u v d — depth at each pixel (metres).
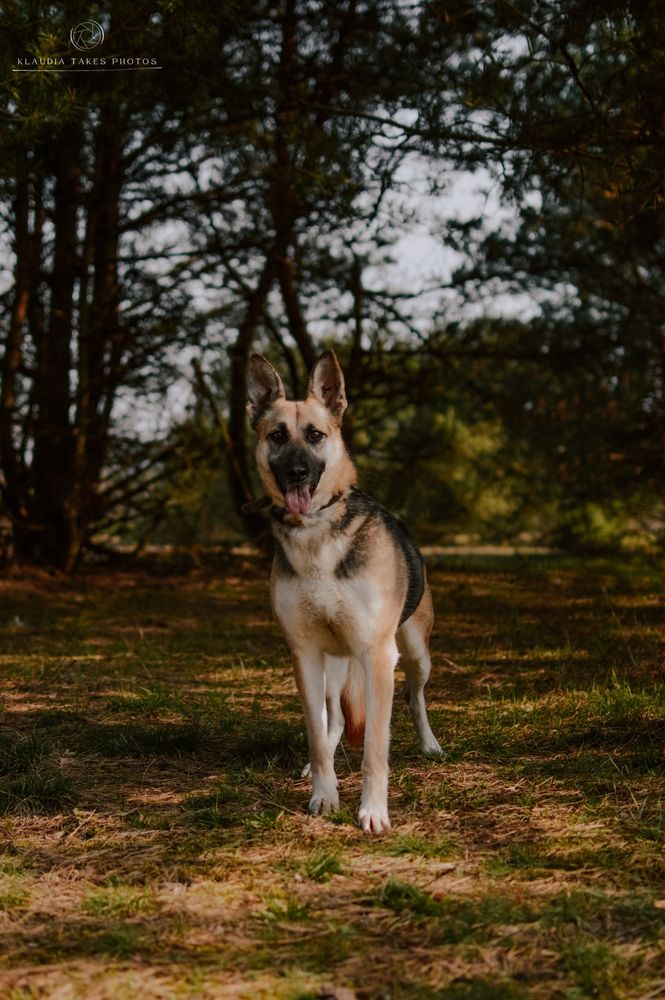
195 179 12.98
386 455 17.69
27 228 13.57
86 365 14.16
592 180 7.14
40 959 2.77
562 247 13.17
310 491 4.23
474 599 12.27
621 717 5.29
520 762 4.68
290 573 4.25
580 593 12.93
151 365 14.87
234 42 9.07
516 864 3.42
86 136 12.54
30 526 14.30
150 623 10.34
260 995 2.56
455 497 18.77
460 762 4.77
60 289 14.62
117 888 3.26
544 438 16.83
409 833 3.83
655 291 14.66
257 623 10.40
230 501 19.14
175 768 4.81
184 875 3.38
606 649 7.88
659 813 3.84
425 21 7.80
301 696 4.31
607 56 6.61
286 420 4.39
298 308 14.76
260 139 9.96
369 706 4.16
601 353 15.34
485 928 2.92
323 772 4.25
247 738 5.25
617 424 15.70
